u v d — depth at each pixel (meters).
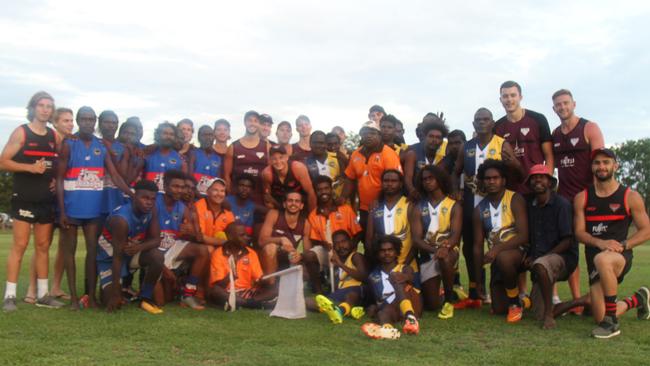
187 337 5.85
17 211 7.36
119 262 7.24
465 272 12.59
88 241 7.53
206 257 7.91
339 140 10.73
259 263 8.34
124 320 6.66
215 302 7.79
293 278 7.23
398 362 5.00
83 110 7.61
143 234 7.53
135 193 7.23
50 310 7.22
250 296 7.77
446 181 7.73
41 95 7.39
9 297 7.25
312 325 6.64
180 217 8.09
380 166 8.57
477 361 5.09
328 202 8.82
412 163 8.75
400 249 7.38
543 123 8.15
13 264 7.32
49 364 4.79
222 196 8.34
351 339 5.90
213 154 10.43
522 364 5.00
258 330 6.28
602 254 6.43
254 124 9.93
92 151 7.66
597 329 6.23
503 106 8.34
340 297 7.61
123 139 9.05
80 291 9.03
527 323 6.91
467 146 8.25
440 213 7.68
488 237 7.66
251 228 9.11
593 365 4.97
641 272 12.48
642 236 6.57
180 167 9.45
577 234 7.00
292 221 8.80
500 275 7.34
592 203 6.98
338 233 8.04
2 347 5.31
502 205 7.59
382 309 6.88
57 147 7.66
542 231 7.28
